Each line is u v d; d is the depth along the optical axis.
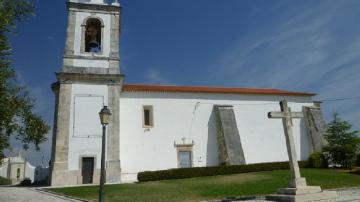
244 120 31.75
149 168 28.03
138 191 17.22
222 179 21.33
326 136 29.30
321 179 20.67
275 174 22.62
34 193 18.34
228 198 14.56
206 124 30.59
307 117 33.25
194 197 15.08
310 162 28.06
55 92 28.31
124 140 28.12
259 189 16.78
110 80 26.02
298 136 32.81
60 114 24.59
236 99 32.16
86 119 24.92
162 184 20.09
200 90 31.36
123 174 27.20
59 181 23.39
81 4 27.47
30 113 12.73
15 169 62.09
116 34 27.53
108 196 15.80
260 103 32.69
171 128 29.56
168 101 30.19
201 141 30.03
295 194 11.67
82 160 24.19
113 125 25.08
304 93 34.38
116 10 28.02
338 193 15.91
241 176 22.47
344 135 28.22
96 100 25.47
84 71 25.88
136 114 28.98
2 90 11.52
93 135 24.72
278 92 33.75
